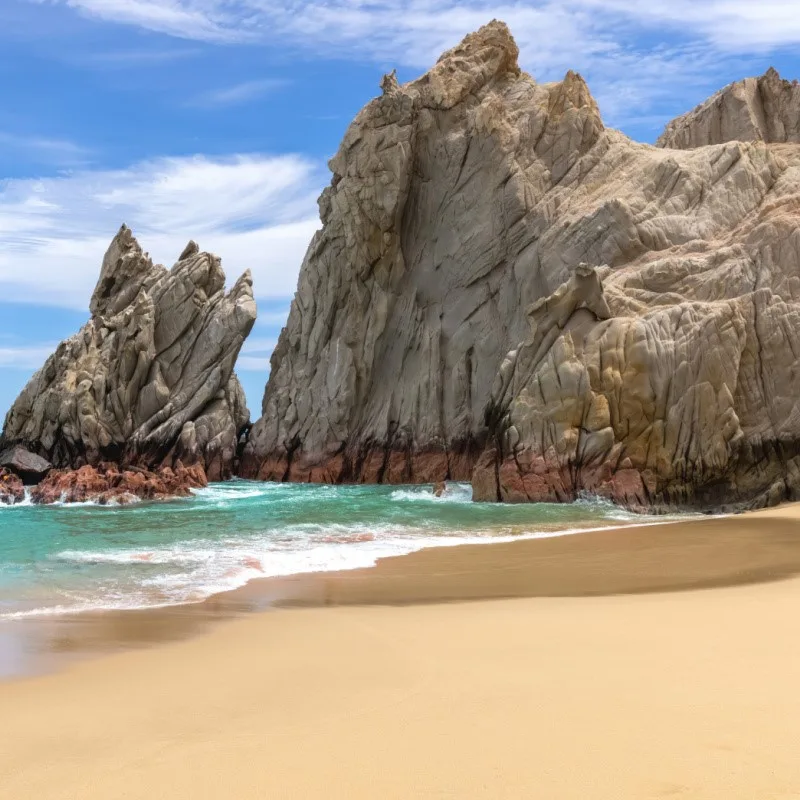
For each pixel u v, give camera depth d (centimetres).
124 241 4928
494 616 987
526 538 1994
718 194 3569
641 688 611
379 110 4309
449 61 4469
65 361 4562
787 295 2823
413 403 4162
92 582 1382
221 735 562
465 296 4200
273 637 910
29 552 1777
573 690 616
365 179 4294
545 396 2914
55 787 476
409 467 4094
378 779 461
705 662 686
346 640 877
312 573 1476
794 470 2628
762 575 1295
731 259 3047
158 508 2905
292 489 3762
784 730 505
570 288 2984
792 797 410
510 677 669
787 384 2714
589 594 1171
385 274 4391
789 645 745
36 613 1096
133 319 4528
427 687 654
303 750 518
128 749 541
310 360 4512
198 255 4759
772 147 3981
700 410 2709
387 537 2038
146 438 4416
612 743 495
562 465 2838
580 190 4025
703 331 2748
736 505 2609
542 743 502
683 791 422
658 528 2145
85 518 2569
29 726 596
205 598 1218
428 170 4394
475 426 3969
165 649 859
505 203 4106
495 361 3984
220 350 4600
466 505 2839
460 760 482
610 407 2811
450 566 1535
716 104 4491
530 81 4462
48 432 4469
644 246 3528
